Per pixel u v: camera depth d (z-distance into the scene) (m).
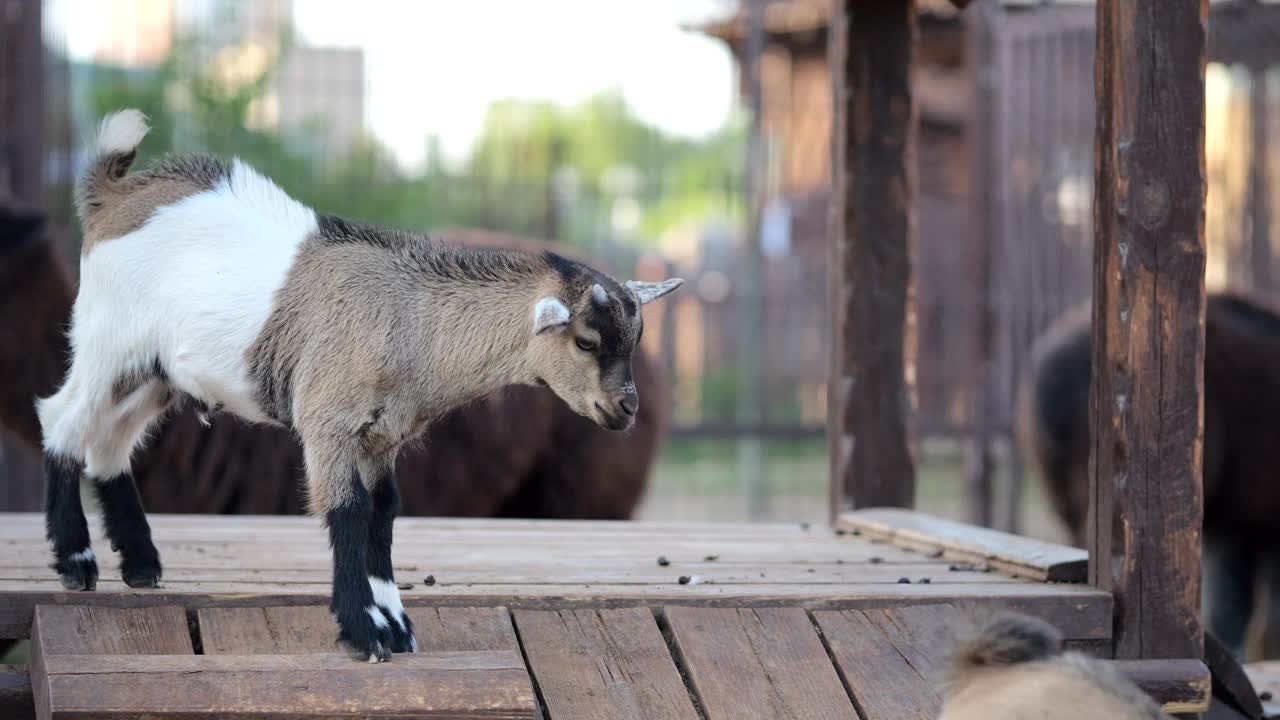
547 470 6.86
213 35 12.20
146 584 3.82
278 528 5.10
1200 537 4.18
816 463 14.41
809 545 5.12
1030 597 4.11
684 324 11.81
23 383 6.20
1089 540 4.31
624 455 6.98
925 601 4.08
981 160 10.22
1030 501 11.94
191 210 3.70
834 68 5.78
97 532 4.97
